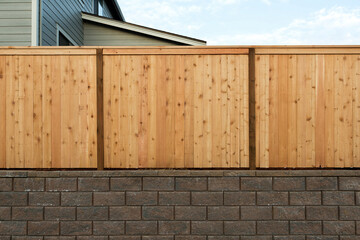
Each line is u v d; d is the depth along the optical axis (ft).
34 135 9.45
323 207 9.18
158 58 9.48
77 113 9.45
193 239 9.18
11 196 9.31
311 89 9.36
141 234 9.20
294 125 9.34
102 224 9.23
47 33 17.11
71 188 9.29
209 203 9.21
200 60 9.47
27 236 9.27
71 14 21.42
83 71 9.49
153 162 9.40
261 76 9.40
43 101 9.48
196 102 9.43
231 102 9.38
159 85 9.46
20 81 9.48
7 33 15.74
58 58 9.51
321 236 9.14
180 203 9.23
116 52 9.48
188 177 9.25
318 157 9.27
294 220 9.17
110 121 9.44
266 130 9.36
